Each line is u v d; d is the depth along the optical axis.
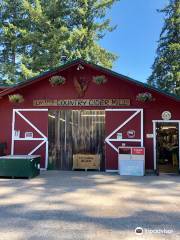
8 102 16.73
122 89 16.08
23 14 32.47
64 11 29.38
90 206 8.52
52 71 16.19
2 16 32.44
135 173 14.55
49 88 16.53
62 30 27.95
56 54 27.84
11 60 32.47
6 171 13.27
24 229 6.61
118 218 7.41
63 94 16.44
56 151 16.42
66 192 10.32
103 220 7.25
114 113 16.06
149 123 15.83
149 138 15.77
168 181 12.77
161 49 28.66
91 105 16.22
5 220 7.23
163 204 8.83
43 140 16.39
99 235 6.23
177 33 28.19
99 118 16.23
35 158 13.89
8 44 32.22
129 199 9.38
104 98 16.16
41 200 9.19
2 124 16.67
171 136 19.05
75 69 16.39
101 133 16.17
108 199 9.36
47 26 28.92
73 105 16.33
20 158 13.27
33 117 16.55
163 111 15.80
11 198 9.45
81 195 9.88
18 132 16.55
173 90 27.31
